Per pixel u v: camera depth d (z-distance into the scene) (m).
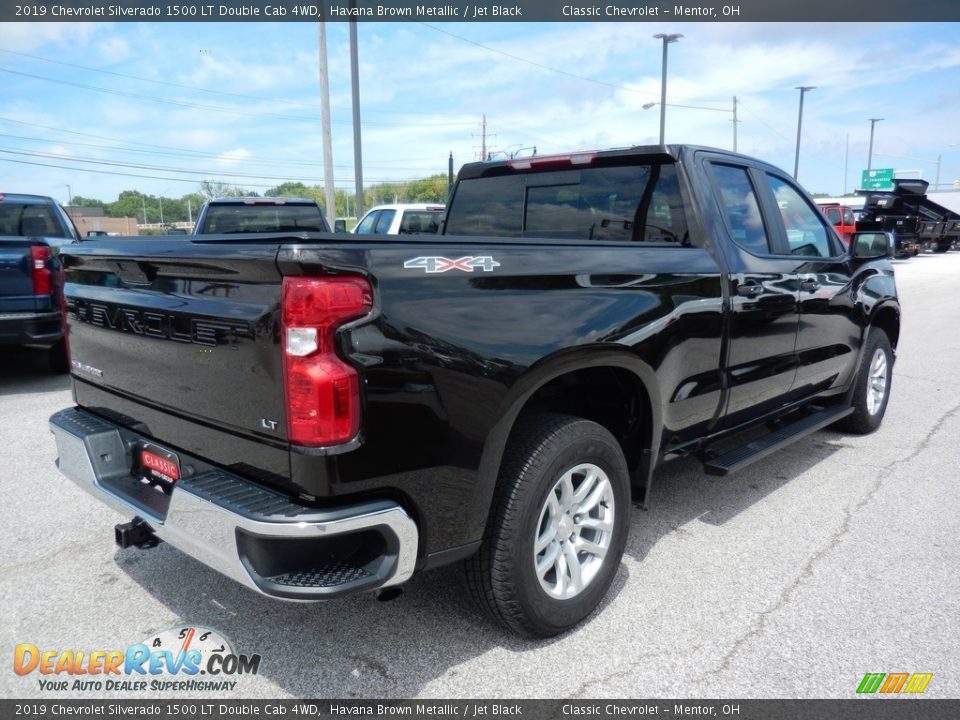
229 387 2.34
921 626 2.95
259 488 2.31
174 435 2.65
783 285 4.01
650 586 3.28
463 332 2.39
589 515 2.98
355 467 2.17
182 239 2.83
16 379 7.60
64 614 3.03
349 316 2.14
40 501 4.20
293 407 2.13
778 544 3.71
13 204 7.80
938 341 10.26
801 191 4.59
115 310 2.81
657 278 3.14
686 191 3.54
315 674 2.64
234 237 2.68
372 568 2.25
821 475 4.75
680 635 2.89
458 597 3.17
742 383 3.80
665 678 2.62
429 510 2.37
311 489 2.16
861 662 2.71
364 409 2.17
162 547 3.65
